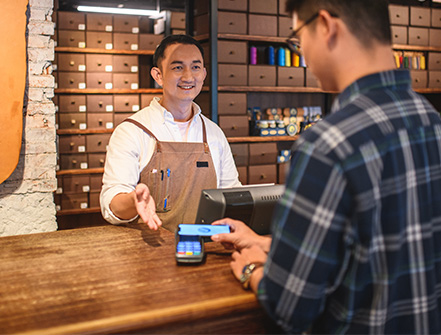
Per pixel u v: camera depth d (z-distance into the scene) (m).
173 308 1.15
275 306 1.00
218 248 1.68
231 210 1.72
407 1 5.11
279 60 4.30
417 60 4.77
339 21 1.02
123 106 5.09
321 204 0.93
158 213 2.29
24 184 2.96
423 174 1.00
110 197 2.03
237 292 1.26
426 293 1.02
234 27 3.95
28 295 1.24
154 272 1.42
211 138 2.44
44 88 2.95
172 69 2.30
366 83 1.02
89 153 4.99
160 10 5.77
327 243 0.93
